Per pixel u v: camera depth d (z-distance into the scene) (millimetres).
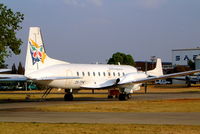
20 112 28312
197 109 30500
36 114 26688
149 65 162000
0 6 43812
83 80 45469
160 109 30578
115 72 50188
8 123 21141
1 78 45344
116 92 47844
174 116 25047
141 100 43969
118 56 146625
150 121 22219
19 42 44594
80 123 21156
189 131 18062
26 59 40125
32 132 18016
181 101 40562
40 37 41438
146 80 45375
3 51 42781
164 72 141875
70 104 37125
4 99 48062
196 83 121750
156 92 69062
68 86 44125
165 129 18734
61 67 43188
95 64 48875
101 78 47875
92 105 35312
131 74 47125
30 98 50375
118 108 31656
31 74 40062
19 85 98000
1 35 43812
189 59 162250
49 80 41594
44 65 41906
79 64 46500
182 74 45312
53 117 24594
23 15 45125
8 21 44000
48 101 43594
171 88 91562
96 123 21172
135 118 23844
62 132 17984
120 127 19453
